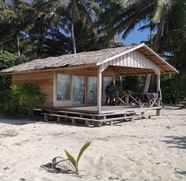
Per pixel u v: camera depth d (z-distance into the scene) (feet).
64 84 62.49
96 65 48.85
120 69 69.31
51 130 44.55
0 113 67.15
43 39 135.23
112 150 30.53
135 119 57.00
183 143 34.27
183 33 95.66
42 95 61.57
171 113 68.03
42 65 60.29
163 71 68.69
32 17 121.29
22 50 133.39
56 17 124.57
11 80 75.72
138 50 59.00
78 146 32.58
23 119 59.16
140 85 100.12
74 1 118.21
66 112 54.80
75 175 23.24
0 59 95.71
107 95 68.69
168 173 23.67
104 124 50.78
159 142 34.71
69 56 63.05
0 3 102.63
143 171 24.11
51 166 25.29
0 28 119.55
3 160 27.25
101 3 121.08
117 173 23.70
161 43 102.94
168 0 90.17
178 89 96.84
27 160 27.17
